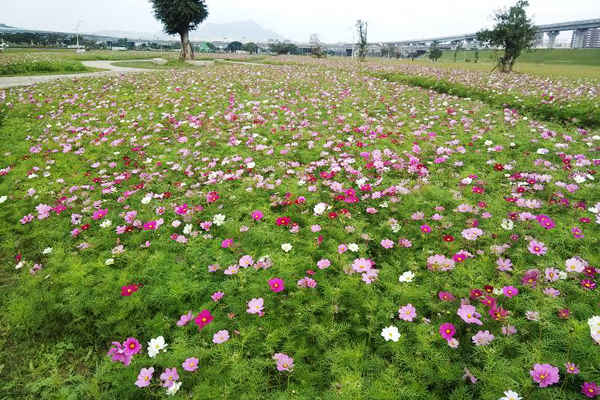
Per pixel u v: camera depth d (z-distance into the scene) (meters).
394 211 4.33
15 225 4.39
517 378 2.13
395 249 3.67
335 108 9.98
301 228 3.95
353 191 4.35
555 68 35.44
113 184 5.25
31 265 3.69
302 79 16.95
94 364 2.67
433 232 3.75
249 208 4.27
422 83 16.94
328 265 3.11
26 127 8.79
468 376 2.19
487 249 3.36
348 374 2.23
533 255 3.28
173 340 2.69
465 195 4.51
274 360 2.42
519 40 27.48
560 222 3.70
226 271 3.03
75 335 2.90
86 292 3.07
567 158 5.39
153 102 11.33
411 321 2.64
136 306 2.93
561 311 2.47
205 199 4.70
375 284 3.06
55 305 2.95
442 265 3.00
